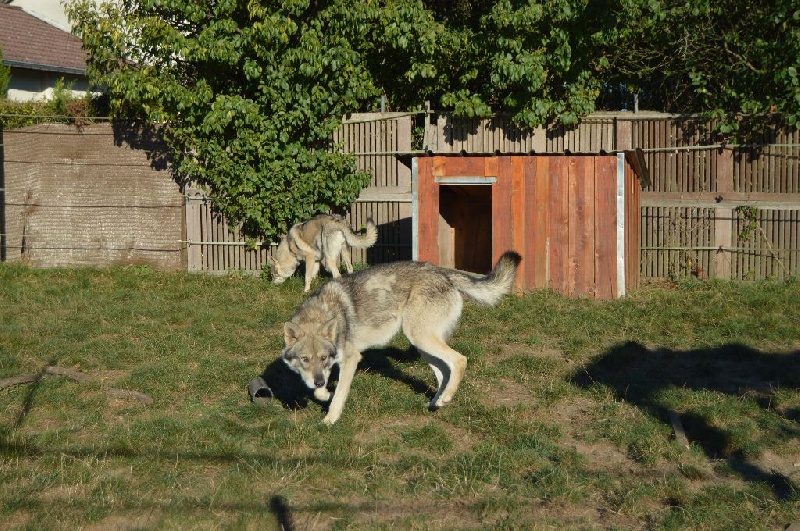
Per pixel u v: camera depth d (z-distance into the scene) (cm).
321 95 1425
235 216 1495
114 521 502
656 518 516
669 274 1439
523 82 1419
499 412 715
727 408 718
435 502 538
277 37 1382
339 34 1430
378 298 721
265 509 517
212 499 525
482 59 1485
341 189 1466
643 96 1794
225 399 758
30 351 916
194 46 1398
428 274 737
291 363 688
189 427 668
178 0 1398
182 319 1092
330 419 688
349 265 1416
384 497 545
